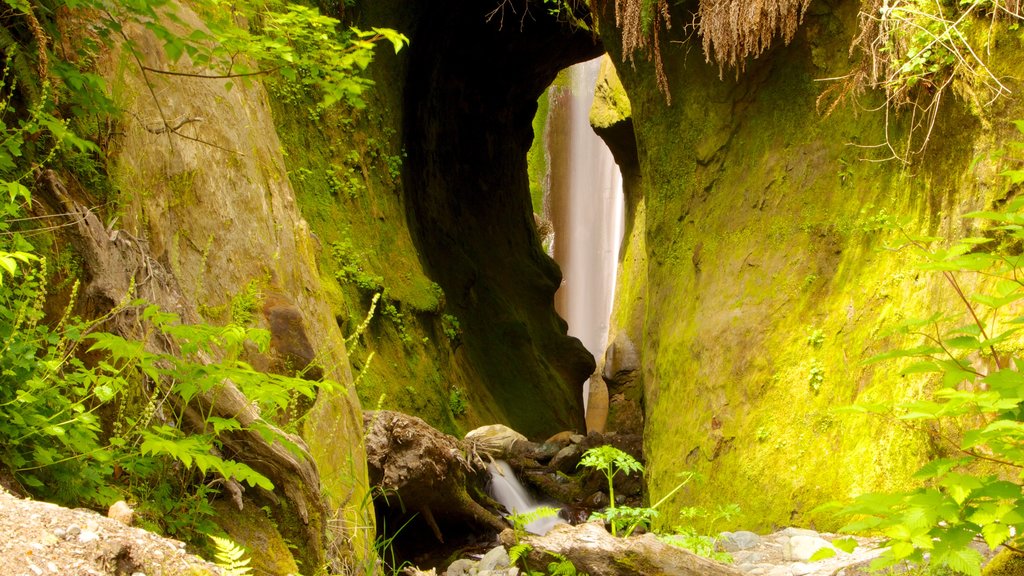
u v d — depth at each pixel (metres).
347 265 11.73
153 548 2.29
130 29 4.75
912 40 6.93
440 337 13.91
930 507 2.06
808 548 5.84
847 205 8.41
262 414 4.18
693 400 9.27
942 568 3.69
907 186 7.59
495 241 20.31
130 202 4.32
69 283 3.69
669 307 10.64
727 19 8.80
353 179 12.71
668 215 11.01
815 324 8.27
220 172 5.16
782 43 9.38
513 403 16.78
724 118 10.16
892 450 6.81
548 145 30.36
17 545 2.03
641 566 4.28
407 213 15.40
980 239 2.41
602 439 13.42
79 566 2.05
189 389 3.17
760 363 8.58
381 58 14.12
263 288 5.16
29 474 3.01
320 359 4.84
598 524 4.65
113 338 3.10
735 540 6.39
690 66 10.50
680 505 8.83
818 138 8.96
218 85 5.43
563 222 29.91
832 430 7.58
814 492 7.39
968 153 6.80
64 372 3.51
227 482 3.88
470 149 20.03
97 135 4.26
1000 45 6.54
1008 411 2.18
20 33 3.89
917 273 7.20
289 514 4.13
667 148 11.05
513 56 20.34
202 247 4.82
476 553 9.32
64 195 3.80
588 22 16.75
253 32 5.16
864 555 5.41
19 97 3.88
